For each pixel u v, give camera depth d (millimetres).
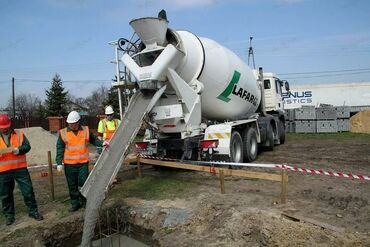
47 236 5801
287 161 10734
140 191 7621
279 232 4879
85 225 5582
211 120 10188
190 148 8406
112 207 6738
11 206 6121
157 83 7328
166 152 8789
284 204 6094
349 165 9867
